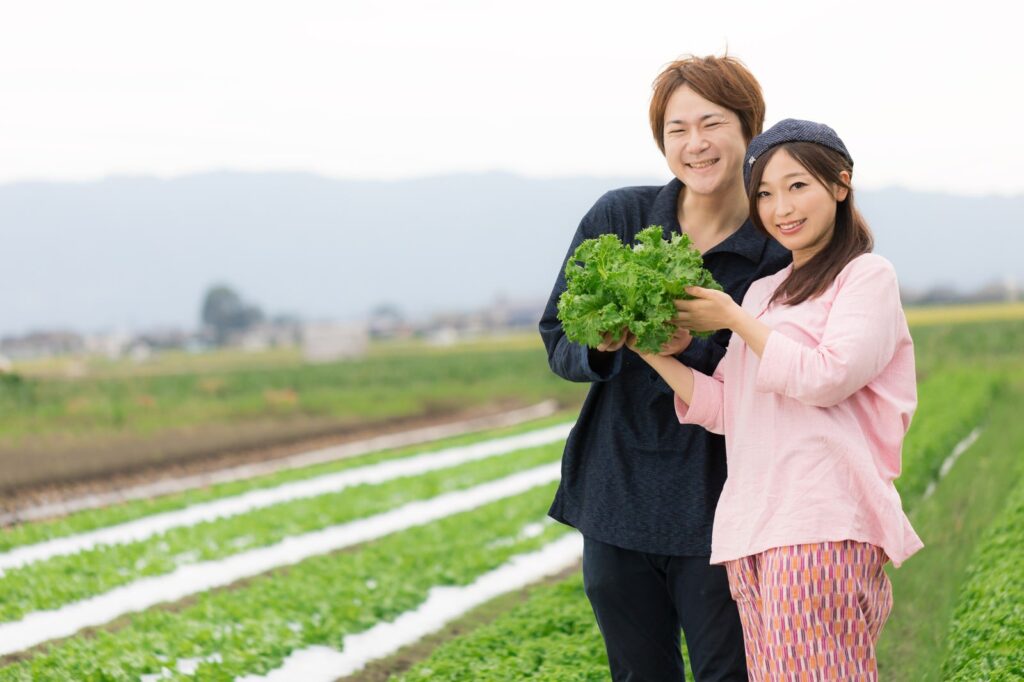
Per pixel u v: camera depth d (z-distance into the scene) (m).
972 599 6.77
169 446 23.09
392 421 32.72
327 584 9.09
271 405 34.31
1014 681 4.98
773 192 3.42
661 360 3.57
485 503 14.70
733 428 3.48
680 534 3.71
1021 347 53.12
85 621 8.57
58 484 17.27
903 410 3.33
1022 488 10.66
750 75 3.78
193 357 110.94
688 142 3.73
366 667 7.29
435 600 9.11
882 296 3.27
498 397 43.06
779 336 3.25
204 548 11.09
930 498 12.21
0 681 6.38
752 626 3.39
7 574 9.52
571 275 3.54
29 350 133.50
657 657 3.97
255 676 6.91
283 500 15.55
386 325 172.12
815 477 3.25
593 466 3.93
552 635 7.09
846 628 3.20
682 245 3.44
